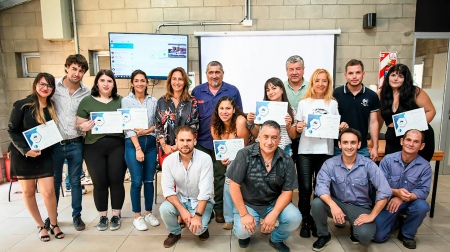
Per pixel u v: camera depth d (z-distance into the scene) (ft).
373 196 7.59
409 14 12.39
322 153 7.42
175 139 7.89
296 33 12.44
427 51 12.92
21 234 7.89
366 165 6.96
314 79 7.39
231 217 7.63
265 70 12.84
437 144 13.46
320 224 7.03
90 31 13.17
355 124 7.50
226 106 7.47
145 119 7.71
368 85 12.76
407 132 7.11
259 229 8.07
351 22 12.50
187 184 7.19
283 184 6.60
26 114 6.79
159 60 12.46
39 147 6.82
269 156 6.59
